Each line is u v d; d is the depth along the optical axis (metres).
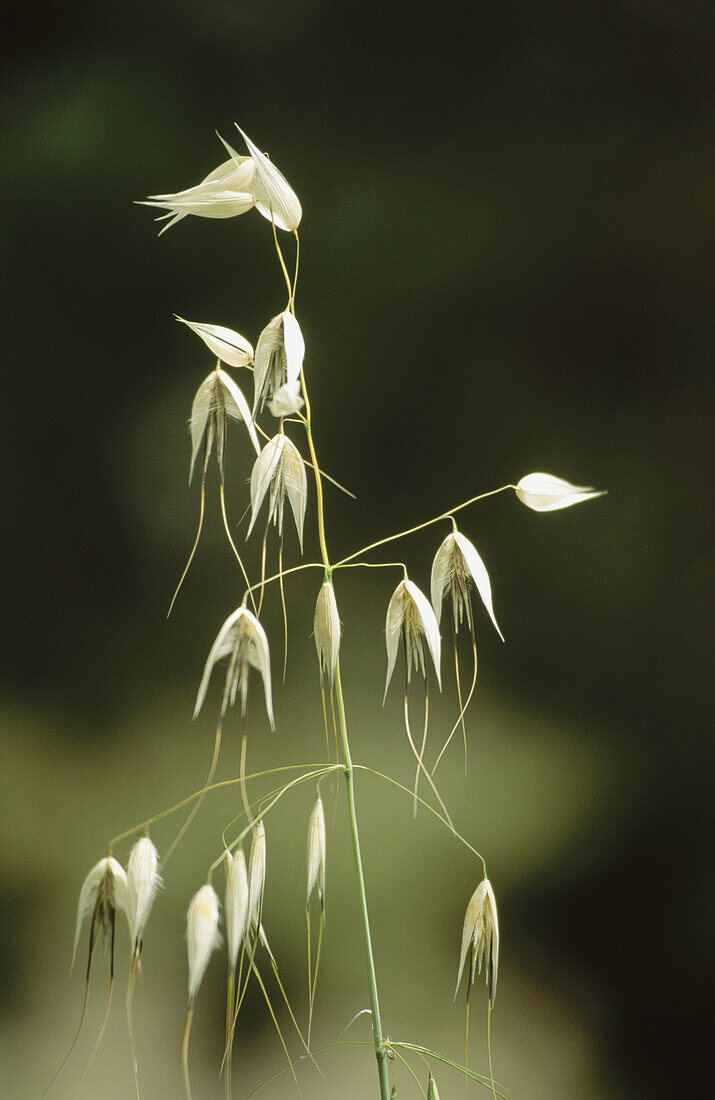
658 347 3.11
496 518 3.08
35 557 3.10
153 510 3.14
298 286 3.28
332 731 2.68
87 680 2.94
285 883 2.15
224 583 3.04
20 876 2.31
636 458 3.05
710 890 2.27
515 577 2.98
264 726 2.73
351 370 3.23
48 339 3.28
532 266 3.23
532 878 2.34
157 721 2.85
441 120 3.33
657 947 2.21
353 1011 1.93
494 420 3.17
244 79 3.35
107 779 2.64
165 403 3.23
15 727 2.83
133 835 2.43
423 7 3.33
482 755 2.63
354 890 2.16
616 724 2.71
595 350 3.16
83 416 3.23
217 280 3.30
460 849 2.35
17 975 2.03
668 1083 1.88
